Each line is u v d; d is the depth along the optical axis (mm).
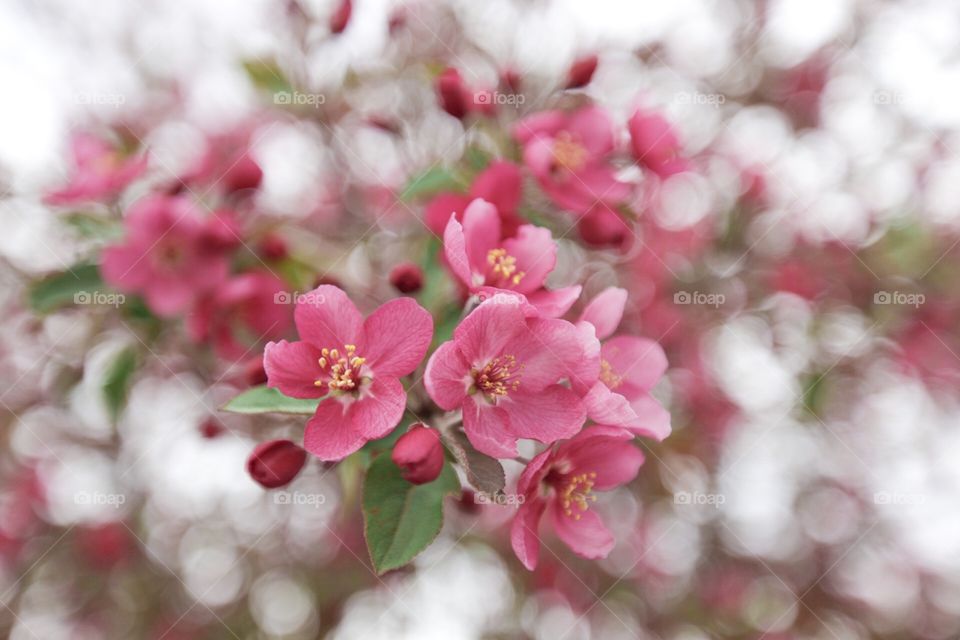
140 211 1868
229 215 1974
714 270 2729
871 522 3127
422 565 2527
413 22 2283
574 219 1925
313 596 2918
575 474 1528
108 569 2967
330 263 2064
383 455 1426
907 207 2738
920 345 2867
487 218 1575
